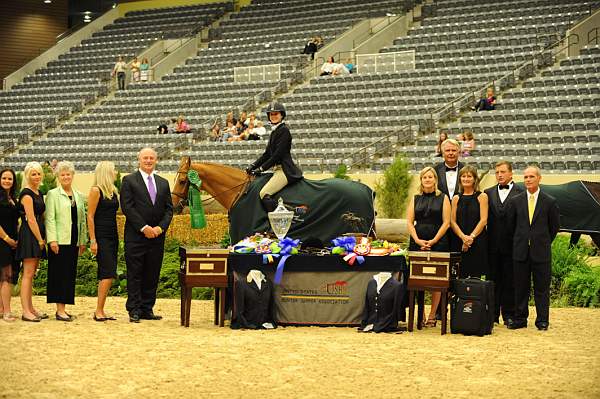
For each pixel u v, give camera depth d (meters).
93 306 12.53
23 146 34.19
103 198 10.82
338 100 30.34
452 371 7.86
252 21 39.47
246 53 36.28
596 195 15.11
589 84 26.81
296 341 9.42
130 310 10.91
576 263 14.48
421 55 31.95
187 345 9.09
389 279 10.31
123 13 44.31
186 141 30.48
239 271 10.55
